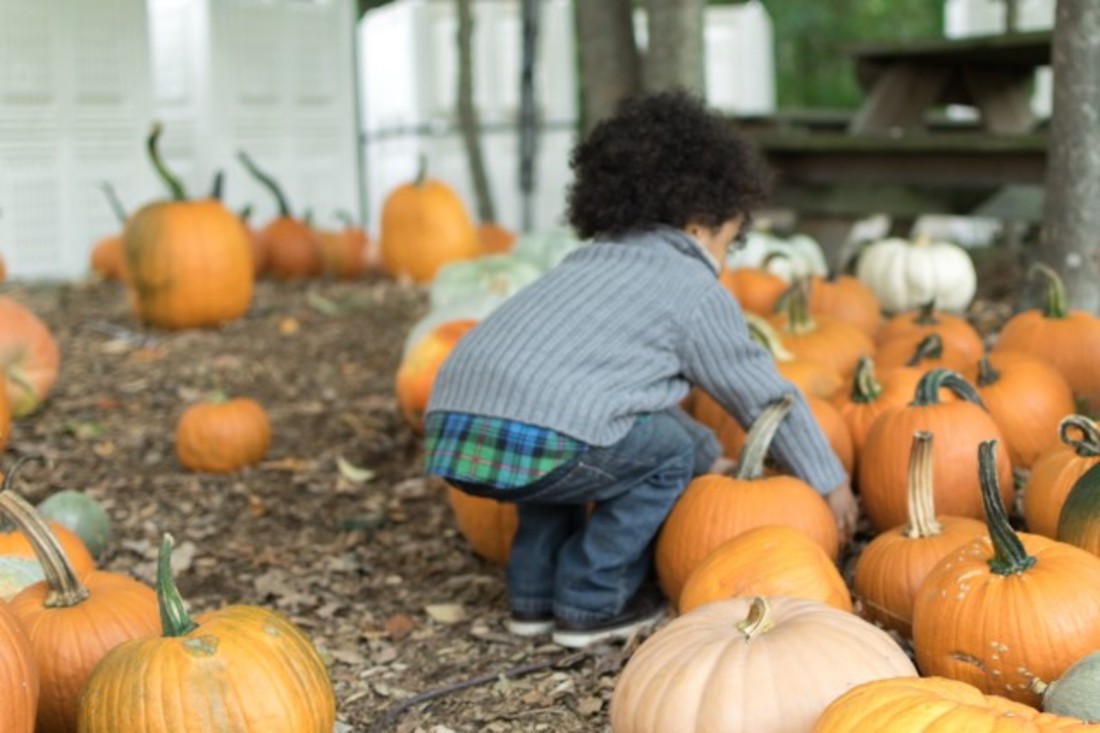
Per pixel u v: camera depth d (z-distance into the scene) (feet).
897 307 20.93
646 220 11.89
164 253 24.71
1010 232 32.12
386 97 44.11
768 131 32.42
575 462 11.11
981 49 27.40
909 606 10.82
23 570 10.64
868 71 31.14
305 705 8.97
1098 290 17.04
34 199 31.17
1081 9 16.67
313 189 37.01
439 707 10.96
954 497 12.24
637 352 11.34
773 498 11.49
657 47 22.09
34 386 19.21
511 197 44.60
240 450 17.30
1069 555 9.45
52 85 31.19
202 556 14.74
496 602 13.17
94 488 16.80
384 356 23.40
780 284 18.78
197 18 34.58
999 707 7.47
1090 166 16.88
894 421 12.64
